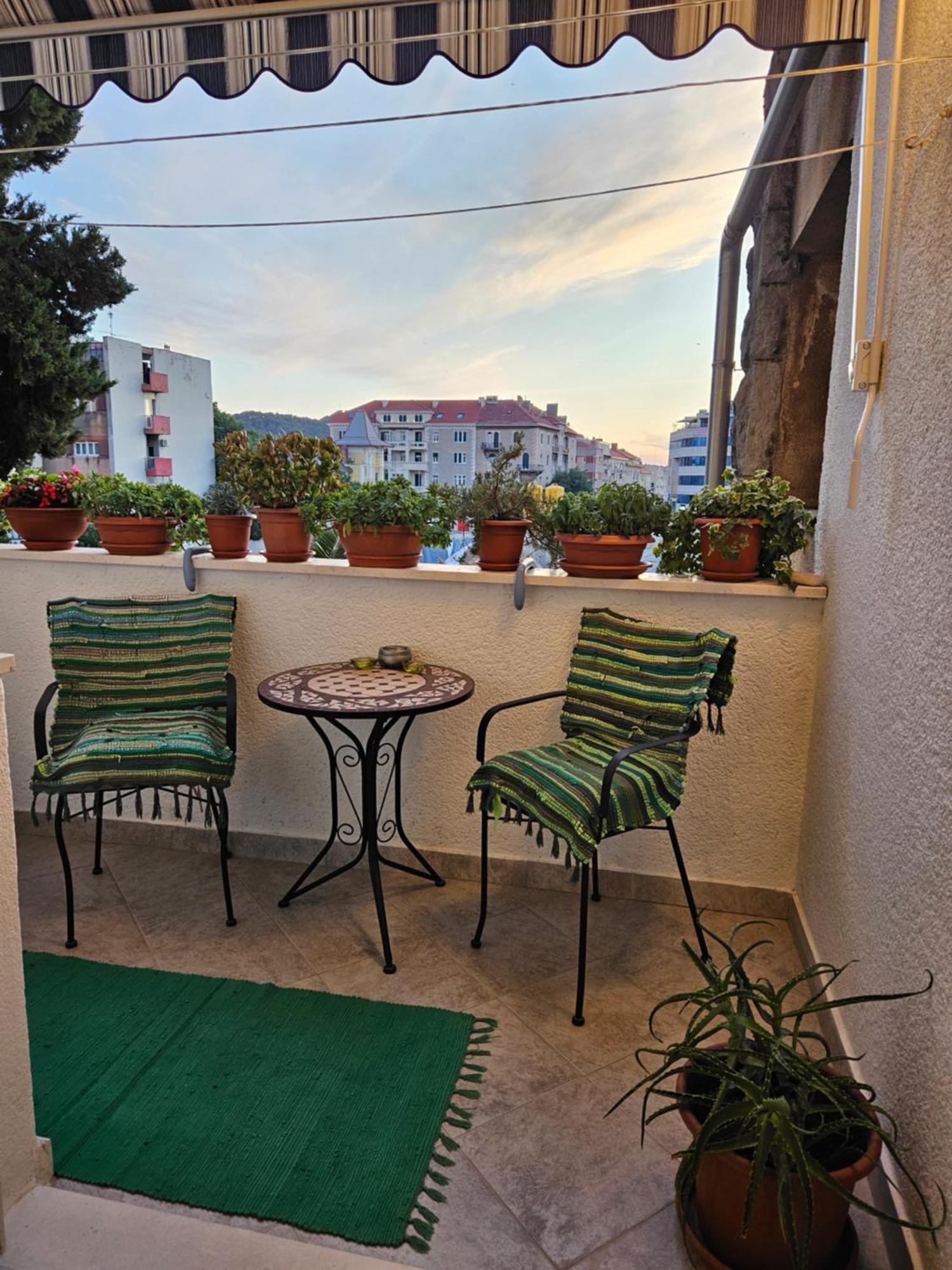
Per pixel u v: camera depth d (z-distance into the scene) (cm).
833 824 192
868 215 178
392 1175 140
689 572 241
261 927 225
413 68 167
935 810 123
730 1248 117
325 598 259
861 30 158
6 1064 124
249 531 270
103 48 178
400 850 266
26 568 281
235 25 171
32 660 286
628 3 157
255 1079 164
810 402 302
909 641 142
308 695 212
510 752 210
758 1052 120
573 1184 140
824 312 297
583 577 238
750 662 230
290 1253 121
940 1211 108
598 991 197
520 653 247
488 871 257
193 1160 142
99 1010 185
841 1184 108
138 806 233
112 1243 122
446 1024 183
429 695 212
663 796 190
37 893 244
